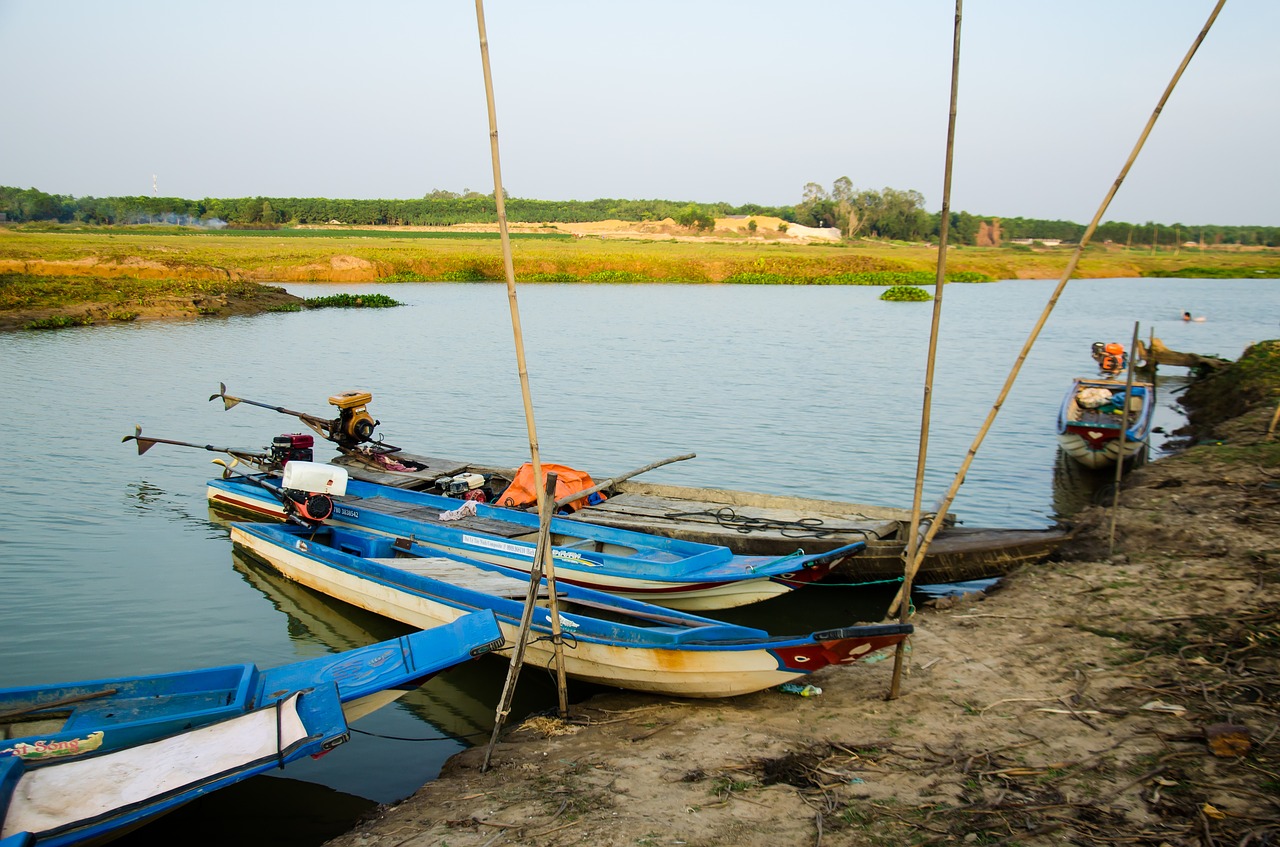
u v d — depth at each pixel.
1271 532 11.35
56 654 9.65
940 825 5.78
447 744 8.04
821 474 17.33
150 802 5.63
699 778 6.48
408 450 18.86
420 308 48.91
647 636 7.71
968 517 14.80
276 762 6.07
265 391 24.66
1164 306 58.31
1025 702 7.50
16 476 16.41
